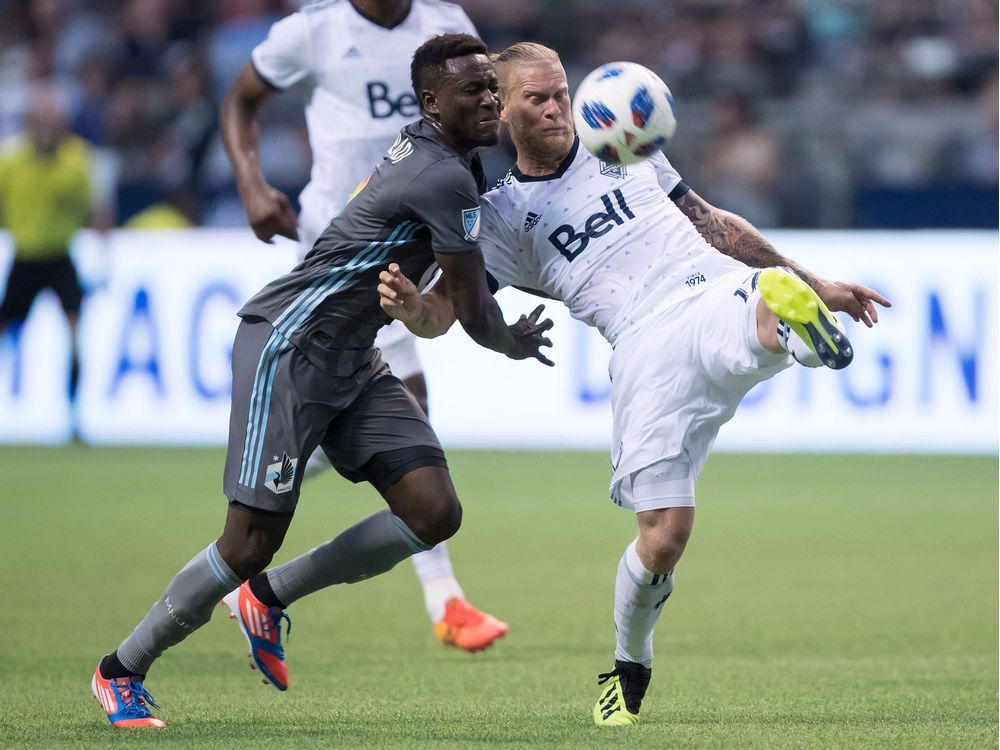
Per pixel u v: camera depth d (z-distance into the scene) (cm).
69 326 5431
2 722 1722
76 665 2153
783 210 5784
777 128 6006
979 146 6053
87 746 1562
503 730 1672
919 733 1647
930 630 2491
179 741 1592
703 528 3781
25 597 2775
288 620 1872
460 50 1662
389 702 1888
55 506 4047
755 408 5394
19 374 5594
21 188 5319
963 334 5138
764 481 4716
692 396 1725
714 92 6444
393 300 1655
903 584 2977
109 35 6812
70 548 3366
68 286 5406
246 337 1719
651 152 1753
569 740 1600
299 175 6012
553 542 3556
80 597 2778
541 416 5406
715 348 1698
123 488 4419
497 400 5444
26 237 5356
